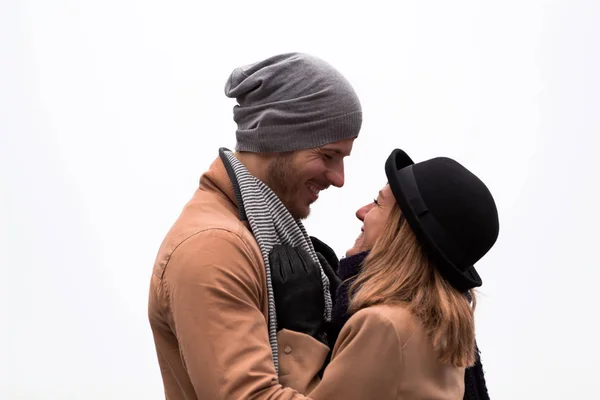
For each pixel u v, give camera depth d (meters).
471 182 2.19
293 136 2.36
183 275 2.16
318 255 2.59
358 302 2.19
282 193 2.42
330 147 2.39
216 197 2.35
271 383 2.10
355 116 2.41
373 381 2.09
